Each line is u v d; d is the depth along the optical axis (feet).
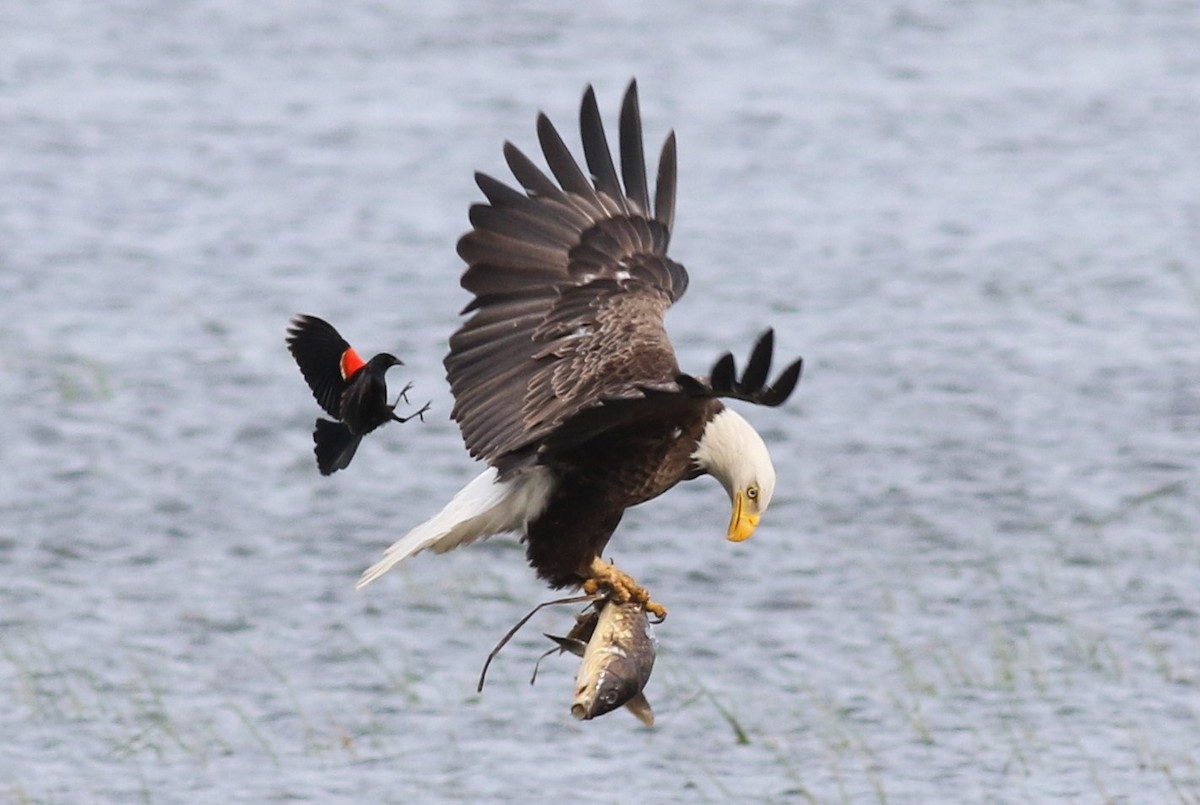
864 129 113.70
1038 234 90.33
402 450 60.64
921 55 134.82
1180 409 63.67
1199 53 135.54
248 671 43.91
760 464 23.12
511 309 23.41
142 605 47.80
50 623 46.62
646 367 22.70
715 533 52.65
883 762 38.88
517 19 144.36
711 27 142.51
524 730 40.57
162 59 131.23
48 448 59.67
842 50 136.05
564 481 22.79
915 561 50.75
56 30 138.92
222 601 48.06
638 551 51.24
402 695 42.45
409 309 78.89
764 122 115.14
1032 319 75.72
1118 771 38.29
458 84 125.39
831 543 52.11
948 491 56.29
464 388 22.98
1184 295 79.25
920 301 78.89
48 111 116.16
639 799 37.32
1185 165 104.99
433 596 48.29
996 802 37.06
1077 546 51.60
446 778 38.29
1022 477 57.31
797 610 47.42
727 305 78.84
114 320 75.92
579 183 24.62
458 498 22.66
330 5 148.66
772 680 43.29
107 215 93.86
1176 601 47.47
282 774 38.60
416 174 103.96
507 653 44.86
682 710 41.65
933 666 43.91
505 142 24.52
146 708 41.78
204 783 38.06
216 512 54.44
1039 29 143.43
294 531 53.21
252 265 85.51
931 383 67.36
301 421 63.00
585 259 23.99
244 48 134.92
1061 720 40.88
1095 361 69.62
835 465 58.85
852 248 88.12
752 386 17.87
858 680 43.29
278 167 104.99
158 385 66.44
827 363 70.13
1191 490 55.93
